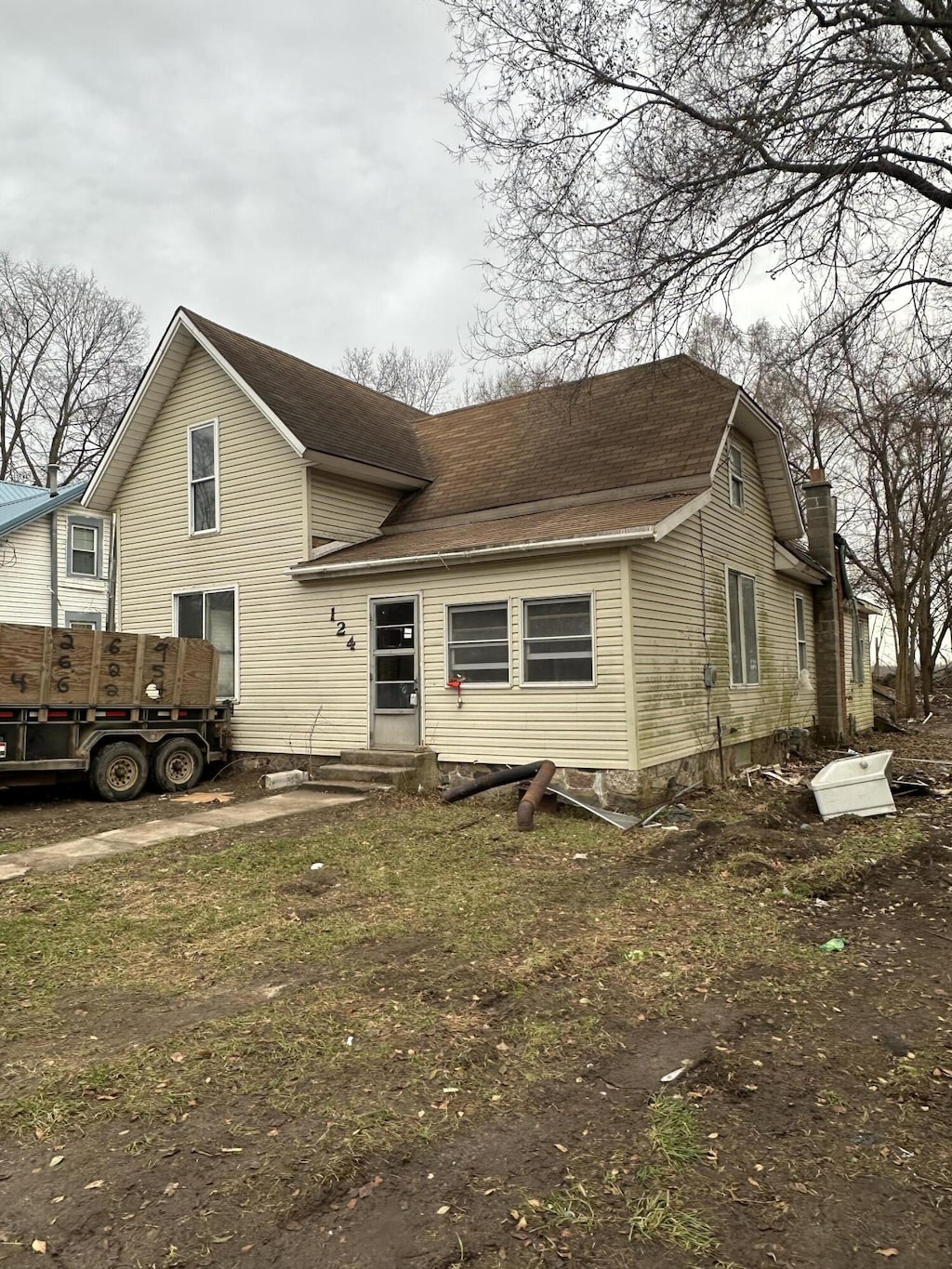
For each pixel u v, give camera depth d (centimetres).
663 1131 305
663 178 785
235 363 1325
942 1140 302
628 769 947
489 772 1055
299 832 853
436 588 1116
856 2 677
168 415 1466
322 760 1234
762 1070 357
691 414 1225
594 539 935
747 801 1052
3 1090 346
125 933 553
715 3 694
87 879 684
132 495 1530
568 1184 276
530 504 1212
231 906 609
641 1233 251
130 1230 254
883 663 4000
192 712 1219
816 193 741
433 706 1115
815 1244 246
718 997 441
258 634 1322
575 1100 333
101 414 3516
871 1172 282
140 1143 303
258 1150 297
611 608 964
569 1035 393
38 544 2012
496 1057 371
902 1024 405
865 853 742
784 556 1512
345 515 1324
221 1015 422
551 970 478
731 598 1295
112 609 1550
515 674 1038
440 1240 249
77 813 1014
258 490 1325
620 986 454
